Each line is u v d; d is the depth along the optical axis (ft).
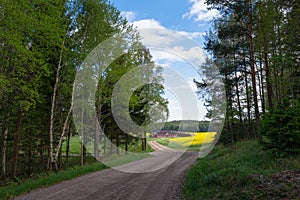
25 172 55.47
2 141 51.11
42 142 56.24
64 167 59.26
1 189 29.19
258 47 46.09
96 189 28.76
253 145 42.14
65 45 48.57
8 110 45.39
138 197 24.36
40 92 51.06
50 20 35.06
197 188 24.50
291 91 48.37
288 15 44.55
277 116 27.02
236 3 45.60
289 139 25.62
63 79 51.42
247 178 20.95
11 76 36.11
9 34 30.12
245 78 69.92
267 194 16.99
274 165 24.79
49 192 28.09
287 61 44.50
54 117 54.90
